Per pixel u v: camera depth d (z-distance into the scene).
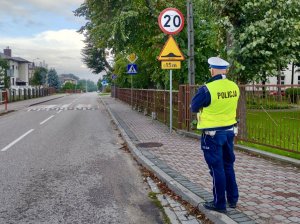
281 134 8.17
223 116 4.95
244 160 8.11
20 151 10.08
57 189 6.50
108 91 100.38
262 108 8.76
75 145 11.05
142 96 21.94
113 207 5.59
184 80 16.11
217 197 4.95
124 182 6.96
